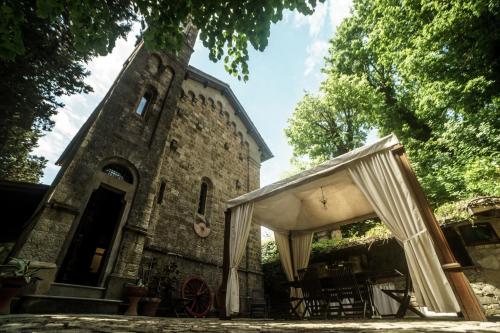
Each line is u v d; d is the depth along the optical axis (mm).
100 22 3873
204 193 12617
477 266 6383
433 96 10781
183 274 9461
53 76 9805
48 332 1848
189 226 10672
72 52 9719
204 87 15281
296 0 3883
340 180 6270
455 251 6918
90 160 7512
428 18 11547
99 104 11016
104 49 3975
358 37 17156
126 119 9125
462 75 10258
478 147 9133
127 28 9508
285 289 12031
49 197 6559
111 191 8086
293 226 8367
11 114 9391
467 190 8094
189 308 8641
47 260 5859
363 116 15461
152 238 8938
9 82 8469
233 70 4688
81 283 8266
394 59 13000
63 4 3479
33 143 14867
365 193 4594
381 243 8195
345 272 5391
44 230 6043
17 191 7742
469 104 9875
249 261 12422
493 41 9438
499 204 6004
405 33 12438
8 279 4641
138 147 9055
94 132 7914
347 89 15109
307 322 4039
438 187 9445
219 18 4043
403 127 13336
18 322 2682
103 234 9016
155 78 11047
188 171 11875
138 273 7973
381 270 8359
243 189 15078
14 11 3506
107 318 4109
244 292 11328
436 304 3385
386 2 12984
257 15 3924
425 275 3561
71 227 6551
